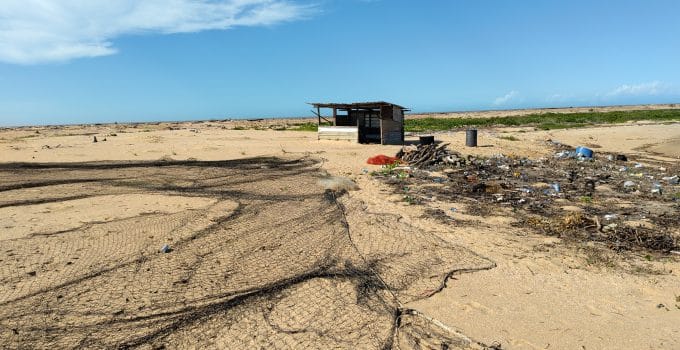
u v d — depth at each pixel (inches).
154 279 250.5
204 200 448.1
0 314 209.5
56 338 190.9
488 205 436.8
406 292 240.8
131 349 184.1
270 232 341.1
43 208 409.1
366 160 748.0
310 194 479.8
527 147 979.9
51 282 243.9
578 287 248.4
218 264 275.0
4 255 283.0
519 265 279.0
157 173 617.9
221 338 193.5
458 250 304.7
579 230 350.6
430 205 434.6
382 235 336.8
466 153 856.3
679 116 2187.5
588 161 786.2
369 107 1023.0
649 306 226.4
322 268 269.9
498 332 201.6
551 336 198.7
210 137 1243.2
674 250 304.3
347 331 199.6
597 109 4232.3
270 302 225.9
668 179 597.0
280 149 914.1
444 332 201.9
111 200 444.8
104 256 284.8
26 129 2199.8
